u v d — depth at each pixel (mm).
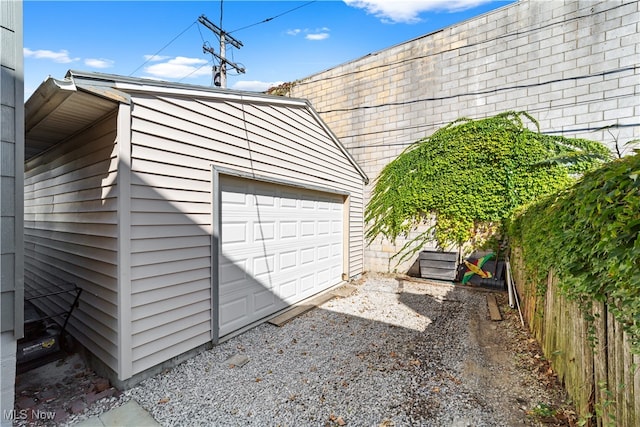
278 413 2326
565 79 6145
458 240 7176
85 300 3027
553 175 6238
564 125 6160
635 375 1485
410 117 7812
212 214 3383
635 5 5527
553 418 2195
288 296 4840
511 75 6656
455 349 3441
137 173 2662
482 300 5516
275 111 4379
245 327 3930
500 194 6727
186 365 3020
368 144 8414
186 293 3115
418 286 6598
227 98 3549
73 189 3203
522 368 2965
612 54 5730
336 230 6473
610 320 1710
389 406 2404
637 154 1526
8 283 1963
